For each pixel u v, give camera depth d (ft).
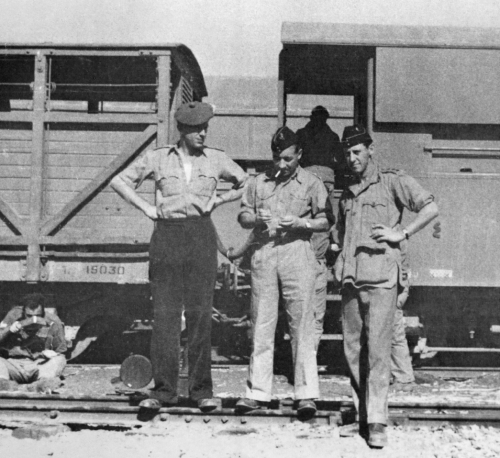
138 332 28.91
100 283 24.77
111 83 26.08
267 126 35.09
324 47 24.35
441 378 23.63
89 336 25.12
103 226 24.41
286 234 16.38
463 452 14.40
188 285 16.53
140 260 24.22
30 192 24.44
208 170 16.49
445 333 25.44
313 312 16.44
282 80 26.20
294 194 16.48
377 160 24.31
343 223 16.38
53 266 24.27
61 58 24.89
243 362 26.76
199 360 16.75
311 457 14.16
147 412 16.60
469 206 24.16
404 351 21.56
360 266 15.37
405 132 24.39
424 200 15.48
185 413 16.56
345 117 34.63
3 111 26.40
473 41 24.43
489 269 23.91
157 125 24.41
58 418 16.65
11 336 22.34
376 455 14.26
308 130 25.59
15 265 24.26
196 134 16.38
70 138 24.71
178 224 16.34
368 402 15.16
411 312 24.71
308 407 16.22
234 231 28.22
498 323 25.18
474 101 24.31
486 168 24.38
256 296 16.56
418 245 23.89
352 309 15.72
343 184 25.99
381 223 15.62
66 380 21.93
